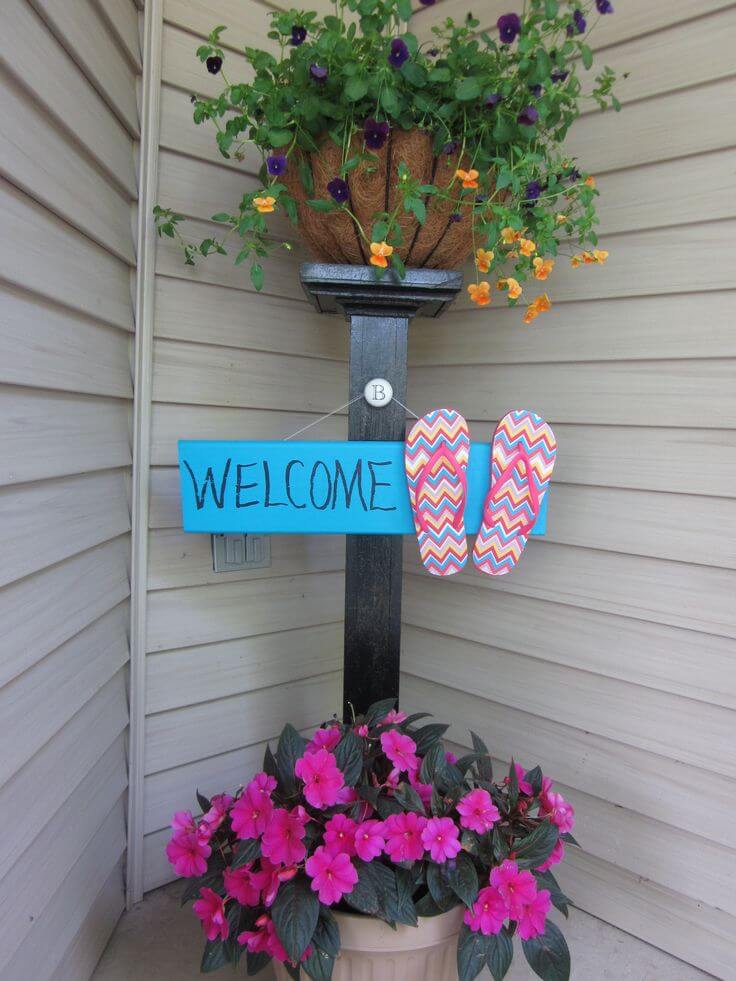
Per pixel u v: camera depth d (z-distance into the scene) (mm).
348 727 1247
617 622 1438
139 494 1392
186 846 1104
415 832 1029
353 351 1224
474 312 1595
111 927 1401
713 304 1281
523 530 1176
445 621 1693
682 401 1327
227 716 1606
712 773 1347
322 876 981
